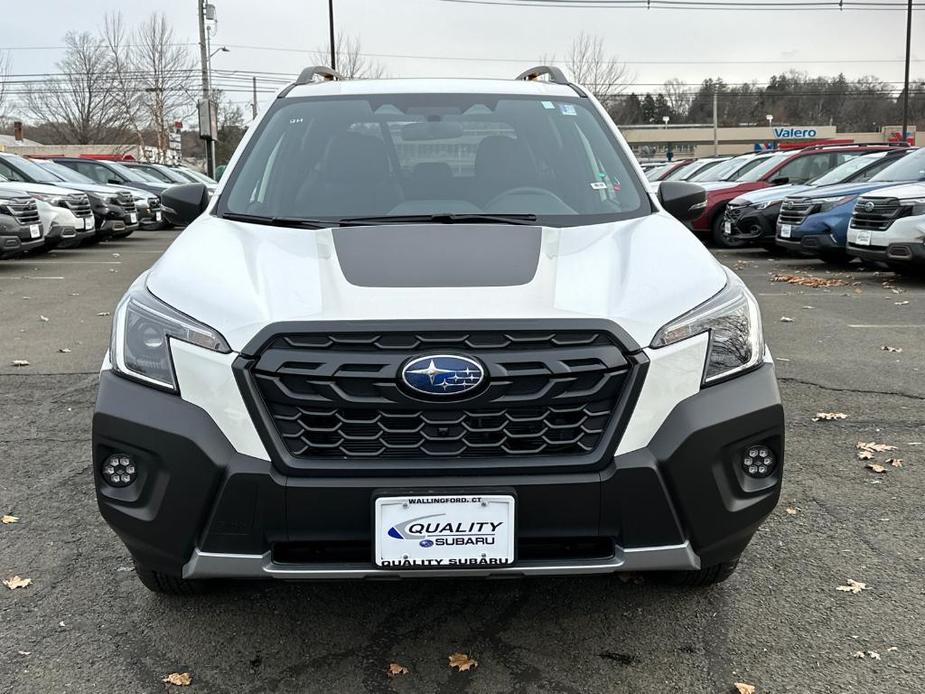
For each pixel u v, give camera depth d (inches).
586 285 93.9
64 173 633.0
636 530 87.0
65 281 410.6
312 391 85.6
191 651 99.9
